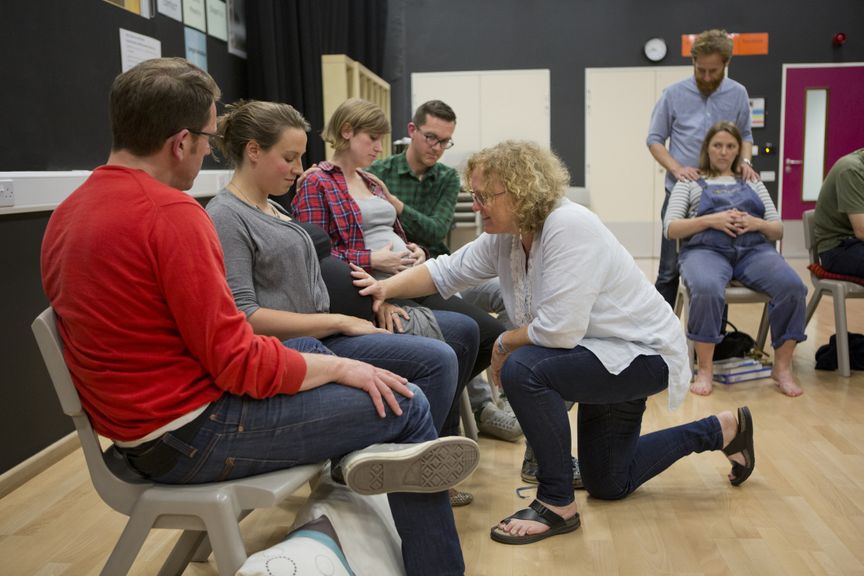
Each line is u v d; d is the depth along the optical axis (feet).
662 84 28.96
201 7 14.56
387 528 5.66
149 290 4.36
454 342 7.57
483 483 8.30
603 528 7.17
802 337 11.57
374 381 5.10
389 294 7.39
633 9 28.73
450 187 10.34
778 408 10.84
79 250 4.30
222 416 4.64
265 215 6.10
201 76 4.66
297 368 4.79
